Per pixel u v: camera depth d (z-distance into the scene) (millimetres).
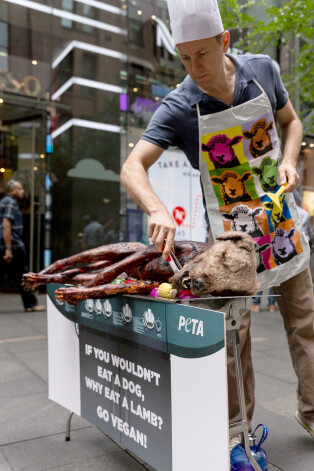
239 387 1696
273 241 2180
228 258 1545
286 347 4668
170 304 1642
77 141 8945
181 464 1629
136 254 1890
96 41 8484
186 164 7133
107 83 8672
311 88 5883
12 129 9367
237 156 2092
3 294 9484
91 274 2244
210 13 1752
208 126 2061
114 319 2025
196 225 7199
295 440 2438
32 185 9242
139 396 1880
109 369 2102
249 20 5613
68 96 8664
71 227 9102
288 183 2070
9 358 4324
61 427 2684
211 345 1445
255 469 1697
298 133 2348
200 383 1507
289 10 5301
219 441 1427
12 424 2734
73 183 9047
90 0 8266
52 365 2641
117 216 9047
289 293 2338
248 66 2092
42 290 9039
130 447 1961
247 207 2123
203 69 1854
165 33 8547
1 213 6949
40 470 2146
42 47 8227
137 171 1997
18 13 7898
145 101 8789
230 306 1619
